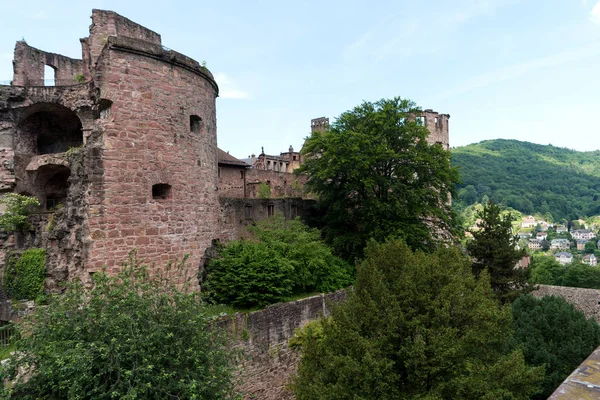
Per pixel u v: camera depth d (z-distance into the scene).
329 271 24.34
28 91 19.22
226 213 25.52
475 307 13.04
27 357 10.50
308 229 29.30
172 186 17.50
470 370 12.02
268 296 19.20
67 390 10.14
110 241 15.48
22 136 21.33
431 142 43.50
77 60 25.42
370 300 13.29
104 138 15.49
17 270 16.89
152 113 16.80
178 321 11.51
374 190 29.80
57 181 22.36
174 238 17.53
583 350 18.52
